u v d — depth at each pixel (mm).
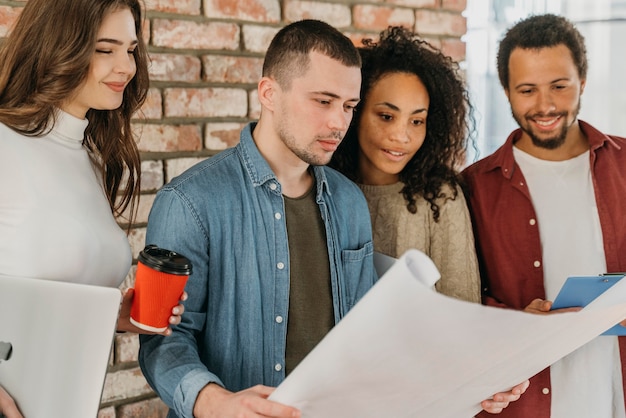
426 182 1774
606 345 1806
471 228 1806
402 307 935
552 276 1814
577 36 1852
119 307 1182
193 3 2152
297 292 1459
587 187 1846
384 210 1779
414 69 1733
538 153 1885
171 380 1283
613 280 1521
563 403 1806
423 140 1777
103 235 1406
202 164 1464
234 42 2248
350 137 1808
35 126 1381
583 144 1891
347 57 1405
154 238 1391
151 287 1229
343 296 1507
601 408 1802
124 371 2117
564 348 1303
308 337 1457
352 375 1033
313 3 2410
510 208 1842
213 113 2223
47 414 1198
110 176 1559
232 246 1415
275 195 1457
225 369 1402
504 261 1834
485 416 1851
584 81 1879
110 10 1349
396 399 1147
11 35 1392
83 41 1330
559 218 1831
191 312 1385
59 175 1366
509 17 3471
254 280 1417
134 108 1526
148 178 2115
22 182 1315
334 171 1625
